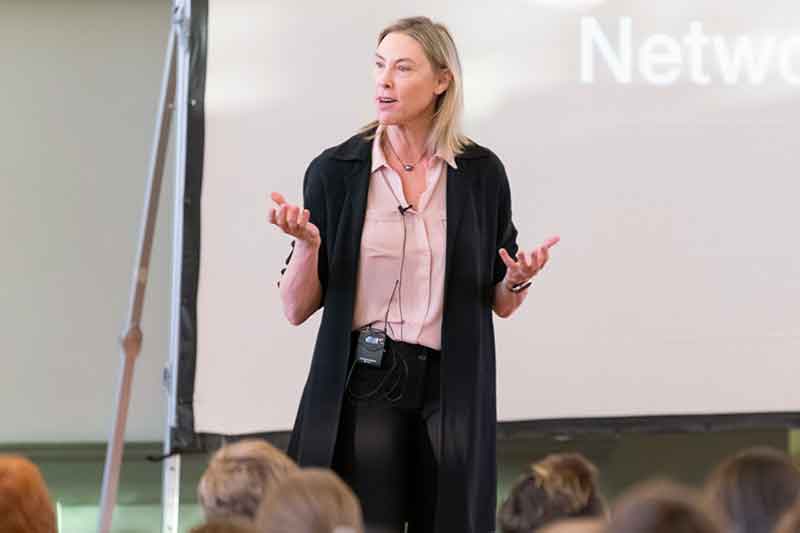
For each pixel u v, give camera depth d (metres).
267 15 9.97
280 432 9.98
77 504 16.09
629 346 10.45
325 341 8.09
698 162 10.52
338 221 8.20
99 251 16.64
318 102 10.02
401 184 8.21
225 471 6.09
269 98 9.99
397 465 8.07
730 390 10.54
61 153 16.59
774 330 10.56
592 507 6.39
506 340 10.37
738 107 10.56
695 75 10.52
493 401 8.31
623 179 10.45
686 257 10.50
